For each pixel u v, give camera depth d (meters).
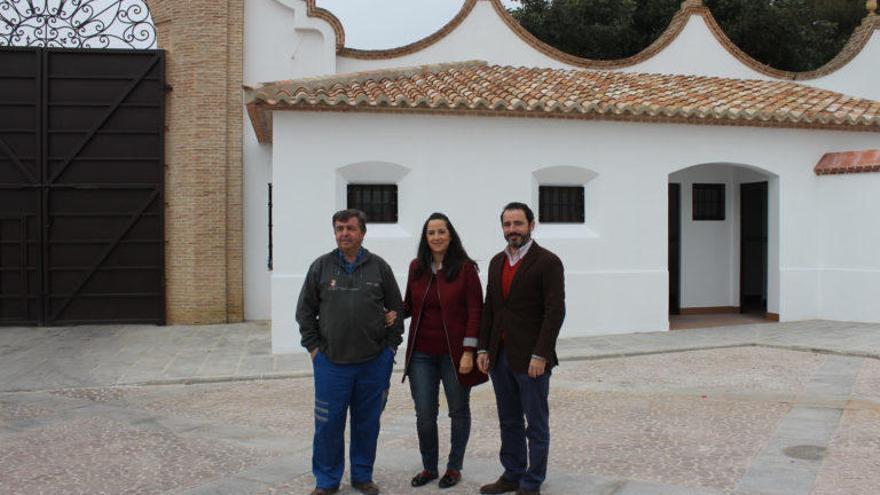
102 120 14.45
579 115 11.87
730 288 15.09
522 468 5.29
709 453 6.07
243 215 15.07
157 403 8.29
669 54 17.03
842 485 5.27
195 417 7.60
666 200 12.55
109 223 14.55
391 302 5.48
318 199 11.21
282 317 11.13
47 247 14.35
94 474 5.85
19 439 6.89
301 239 11.16
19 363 10.68
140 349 11.73
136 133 14.56
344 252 5.35
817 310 13.48
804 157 13.36
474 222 11.73
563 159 12.08
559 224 12.28
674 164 12.59
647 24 24.98
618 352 10.60
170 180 14.70
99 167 14.52
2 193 14.32
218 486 5.51
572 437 6.63
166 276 14.66
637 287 12.41
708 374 9.27
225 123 14.74
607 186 12.27
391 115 11.43
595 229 12.29
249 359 10.68
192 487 5.50
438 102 11.27
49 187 14.33
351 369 5.29
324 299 5.29
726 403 7.77
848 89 18.05
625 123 12.34
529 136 11.94
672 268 14.82
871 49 18.16
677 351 10.88
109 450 6.48
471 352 5.36
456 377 5.37
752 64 17.52
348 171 11.38
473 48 16.17
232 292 14.84
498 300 5.21
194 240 14.58
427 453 5.52
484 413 7.64
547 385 5.08
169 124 14.72
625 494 5.17
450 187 11.65
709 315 14.63
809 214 13.41
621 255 12.34
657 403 7.82
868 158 12.80
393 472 5.82
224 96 14.72
